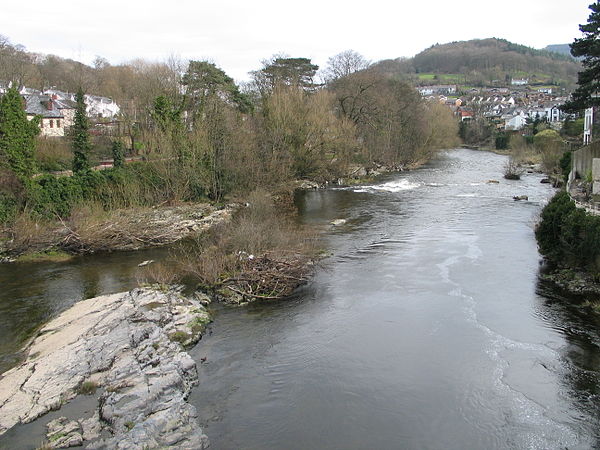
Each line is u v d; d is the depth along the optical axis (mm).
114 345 19031
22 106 37594
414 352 18969
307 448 13844
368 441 14102
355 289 25500
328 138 62250
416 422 14891
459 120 142000
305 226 38281
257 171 48812
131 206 40938
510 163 69875
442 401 15883
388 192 54781
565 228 26812
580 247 25422
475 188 56406
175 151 46094
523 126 127250
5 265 30547
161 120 47375
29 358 18641
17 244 31969
